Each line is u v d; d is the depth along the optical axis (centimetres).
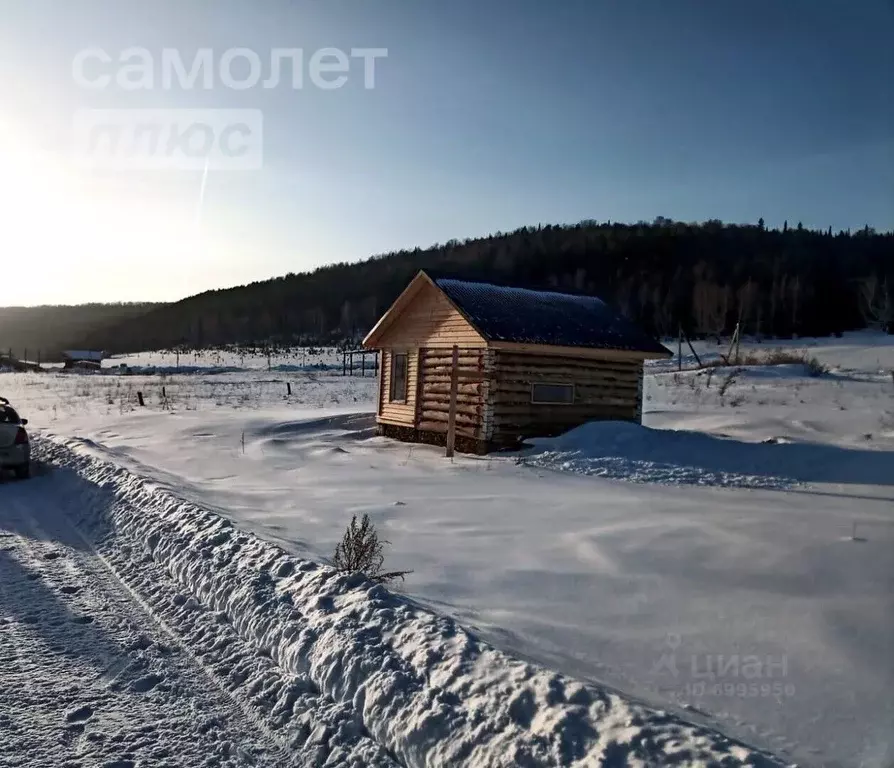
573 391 1812
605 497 1084
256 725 429
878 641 478
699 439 1576
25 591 665
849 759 335
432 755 365
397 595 559
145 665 510
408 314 1967
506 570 667
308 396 3934
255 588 601
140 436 2073
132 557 787
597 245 13012
